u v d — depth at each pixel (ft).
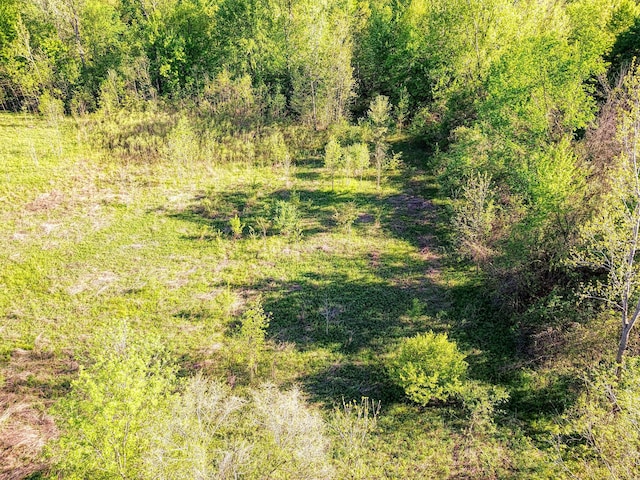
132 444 47.83
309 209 132.16
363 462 61.16
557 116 102.78
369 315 91.50
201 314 91.71
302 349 83.41
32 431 65.67
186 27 201.26
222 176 148.87
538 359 75.87
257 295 97.86
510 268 85.71
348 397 73.26
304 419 52.90
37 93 182.91
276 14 184.96
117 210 126.72
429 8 167.12
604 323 70.69
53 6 186.91
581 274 80.48
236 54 192.34
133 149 154.71
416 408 70.79
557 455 57.00
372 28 200.64
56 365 77.77
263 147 163.84
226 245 115.24
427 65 172.35
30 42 187.11
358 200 136.67
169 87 196.65
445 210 128.57
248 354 81.46
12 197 124.77
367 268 106.22
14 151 146.72
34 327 85.81
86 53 198.29
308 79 180.55
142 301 94.38
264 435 57.36
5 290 94.48
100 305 92.32
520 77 102.73
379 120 163.53
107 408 44.52
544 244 83.71
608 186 80.89
